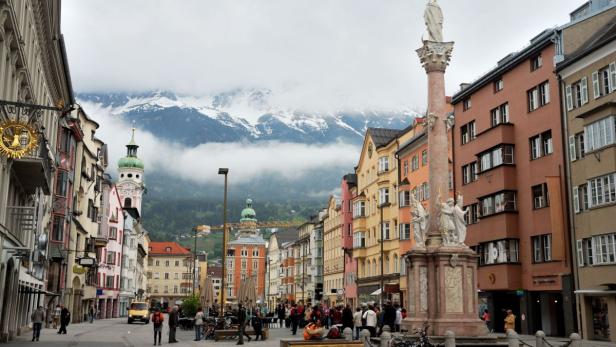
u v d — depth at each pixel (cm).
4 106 2414
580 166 3728
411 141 5900
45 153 3197
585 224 3650
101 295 8481
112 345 3162
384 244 6475
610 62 3531
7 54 2623
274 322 5888
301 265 11706
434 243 2627
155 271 18375
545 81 4109
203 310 4841
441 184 2705
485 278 4494
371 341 2470
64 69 4672
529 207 4209
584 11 4588
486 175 4606
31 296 4628
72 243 6462
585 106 3719
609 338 3375
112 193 9262
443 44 2825
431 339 2345
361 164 7506
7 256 3022
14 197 3259
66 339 3628
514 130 4434
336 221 9025
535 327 4112
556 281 3866
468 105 5088
